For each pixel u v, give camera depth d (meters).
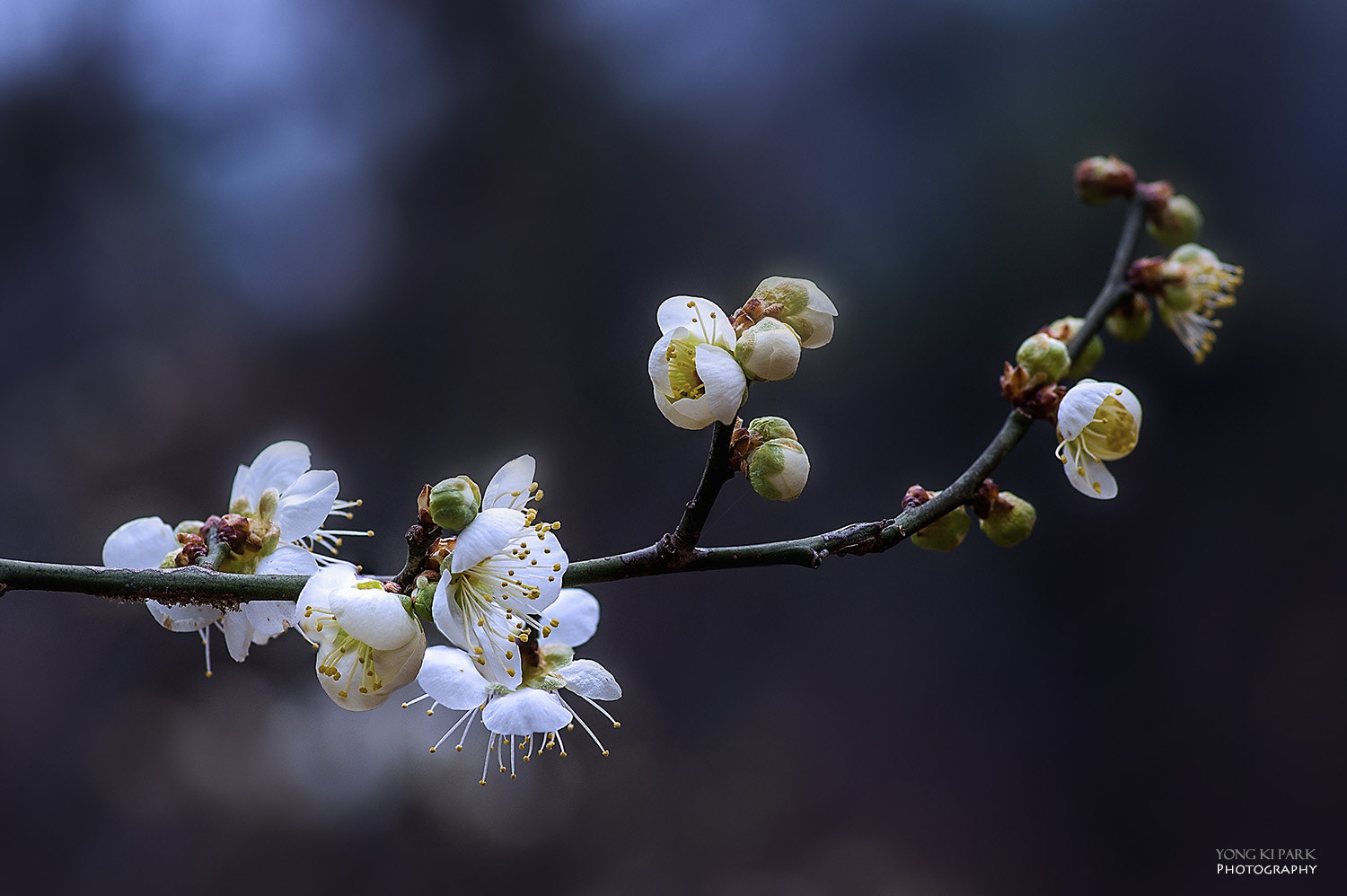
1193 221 0.59
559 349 1.89
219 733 1.63
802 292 0.53
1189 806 1.76
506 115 2.02
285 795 1.60
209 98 2.02
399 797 1.63
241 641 0.54
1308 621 1.79
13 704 1.57
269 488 0.54
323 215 1.99
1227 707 1.79
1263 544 1.83
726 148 1.99
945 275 1.89
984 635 1.90
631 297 1.91
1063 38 1.94
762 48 2.05
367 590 0.52
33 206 1.88
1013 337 1.86
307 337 1.91
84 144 1.93
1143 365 1.90
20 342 1.80
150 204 1.93
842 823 1.79
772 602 1.92
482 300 1.92
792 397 1.87
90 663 1.63
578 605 0.54
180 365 1.85
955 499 0.54
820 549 0.53
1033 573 1.92
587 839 1.70
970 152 1.92
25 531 1.70
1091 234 1.85
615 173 1.99
